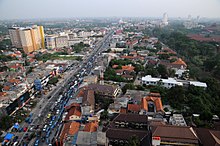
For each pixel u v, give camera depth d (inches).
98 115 5009.8
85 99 5388.8
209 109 4970.5
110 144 3973.9
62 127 4503.0
